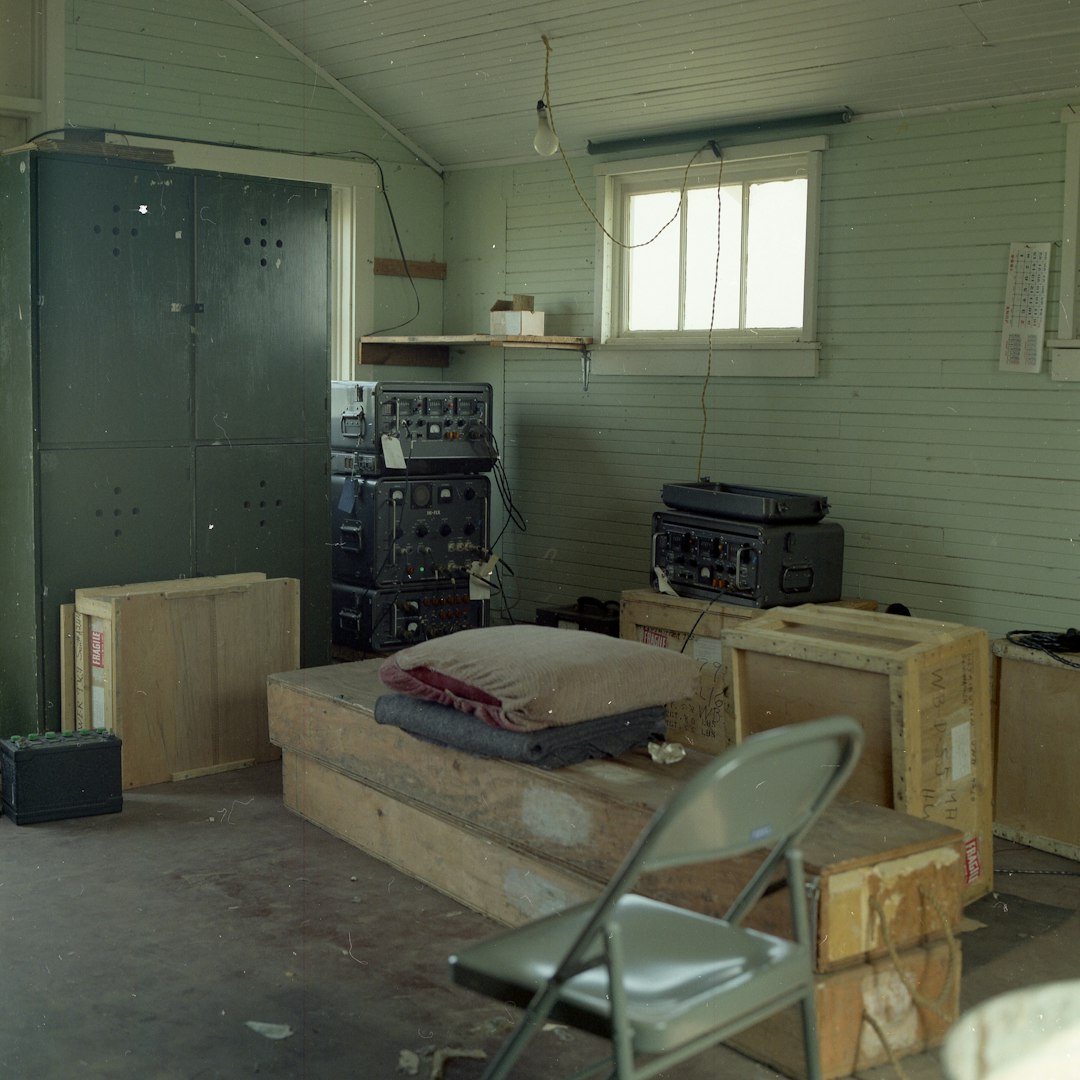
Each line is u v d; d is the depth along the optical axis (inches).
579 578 259.3
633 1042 66.9
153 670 175.5
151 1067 101.6
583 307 255.4
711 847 69.0
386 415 227.0
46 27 221.0
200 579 187.6
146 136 234.1
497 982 72.7
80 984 116.5
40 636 181.0
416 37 235.0
